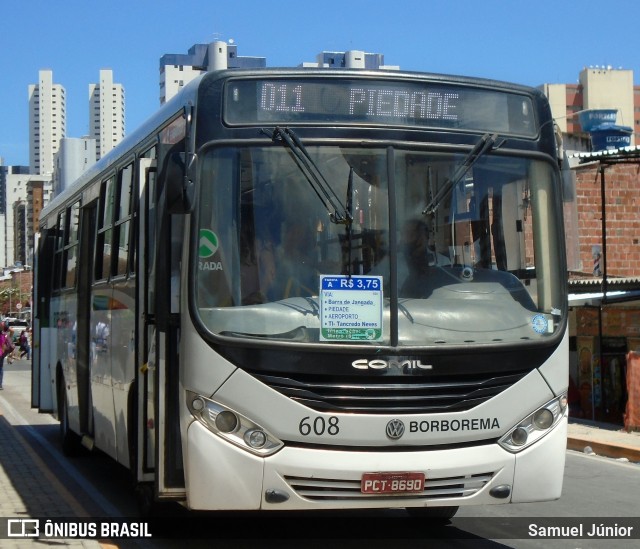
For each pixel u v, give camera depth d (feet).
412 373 21.07
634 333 58.59
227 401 20.65
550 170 23.90
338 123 22.34
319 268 21.53
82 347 37.35
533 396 22.03
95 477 37.58
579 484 37.50
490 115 23.62
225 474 20.54
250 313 21.12
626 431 51.31
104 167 34.42
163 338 22.43
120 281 29.86
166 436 22.27
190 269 21.27
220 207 21.61
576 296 59.26
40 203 584.81
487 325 22.07
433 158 22.74
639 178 78.79
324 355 20.81
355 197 22.03
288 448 20.57
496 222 23.08
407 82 22.94
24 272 371.35
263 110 22.16
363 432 20.66
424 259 22.17
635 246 78.69
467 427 21.27
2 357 88.63
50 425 58.59
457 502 21.29
